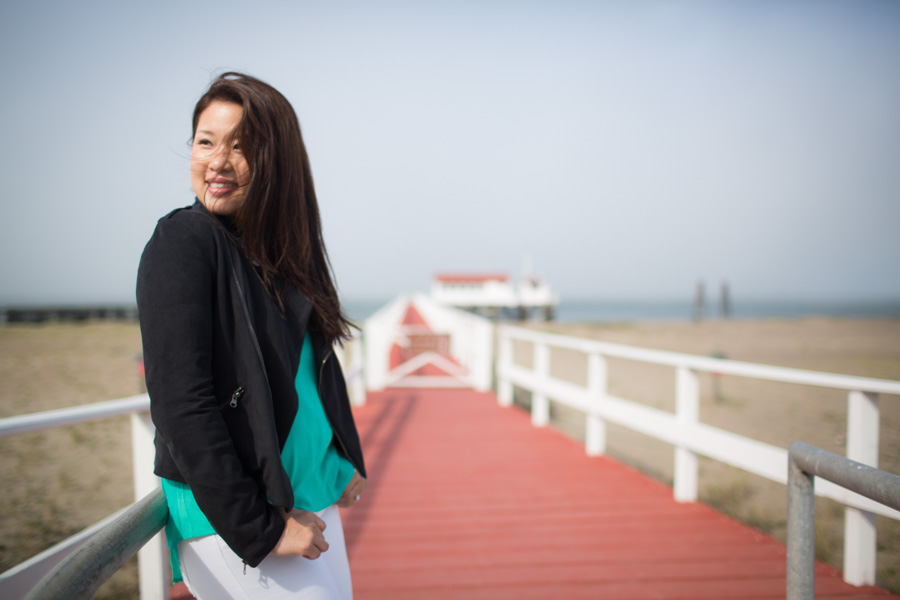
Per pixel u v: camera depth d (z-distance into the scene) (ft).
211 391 3.13
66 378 37.29
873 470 3.78
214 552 3.42
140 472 7.81
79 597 2.49
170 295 3.08
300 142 4.08
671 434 13.75
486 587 9.63
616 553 10.95
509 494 14.71
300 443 3.83
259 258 3.67
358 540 11.78
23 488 16.47
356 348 28.30
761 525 13.20
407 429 22.74
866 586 9.09
